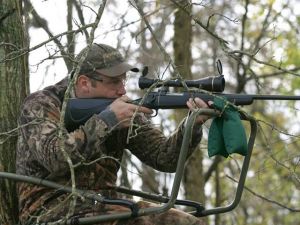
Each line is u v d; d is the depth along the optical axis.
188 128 5.42
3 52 6.44
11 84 6.42
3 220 6.24
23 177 5.69
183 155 5.43
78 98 5.87
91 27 5.38
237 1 13.00
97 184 5.88
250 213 17.30
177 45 10.61
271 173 14.27
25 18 6.63
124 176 9.55
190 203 6.10
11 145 6.34
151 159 6.24
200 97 5.57
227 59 11.98
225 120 5.52
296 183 6.34
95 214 5.71
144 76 5.68
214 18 12.52
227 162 13.33
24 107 5.86
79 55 5.82
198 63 13.23
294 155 6.50
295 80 14.19
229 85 12.41
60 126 5.10
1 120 6.38
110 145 6.03
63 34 5.48
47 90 5.95
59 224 5.22
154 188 11.13
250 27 13.38
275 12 13.17
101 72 5.91
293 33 13.70
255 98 5.60
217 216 12.17
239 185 5.95
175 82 5.57
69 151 5.52
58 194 5.77
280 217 17.86
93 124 5.59
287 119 15.32
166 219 5.84
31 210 5.82
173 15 10.62
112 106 5.64
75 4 8.59
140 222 5.77
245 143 5.48
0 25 6.47
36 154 5.68
